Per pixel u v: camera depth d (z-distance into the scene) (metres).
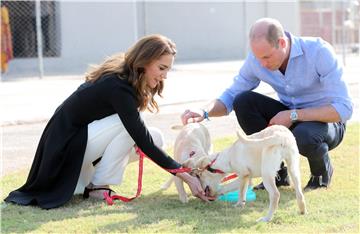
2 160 9.22
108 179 6.82
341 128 7.45
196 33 31.75
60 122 6.65
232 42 32.22
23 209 6.43
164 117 13.03
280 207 6.39
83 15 26.86
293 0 32.31
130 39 28.09
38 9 20.88
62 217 6.12
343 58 24.38
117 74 6.49
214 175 6.50
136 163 8.68
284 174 7.25
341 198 6.67
